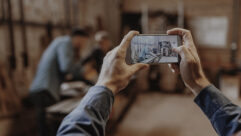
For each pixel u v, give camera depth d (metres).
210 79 5.04
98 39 3.40
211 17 4.99
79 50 3.74
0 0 2.29
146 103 4.35
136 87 4.76
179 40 0.66
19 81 2.62
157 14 5.24
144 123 3.31
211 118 0.49
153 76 5.25
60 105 2.17
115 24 5.45
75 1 3.91
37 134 2.87
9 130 2.44
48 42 3.13
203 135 2.88
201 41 5.15
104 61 0.51
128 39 0.51
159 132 2.99
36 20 2.91
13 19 2.50
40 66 2.49
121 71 0.48
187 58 0.52
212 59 5.12
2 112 2.36
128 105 4.10
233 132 0.44
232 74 4.52
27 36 2.74
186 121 3.37
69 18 3.75
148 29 5.29
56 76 2.49
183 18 5.14
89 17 4.52
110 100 0.45
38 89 2.38
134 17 5.39
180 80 5.11
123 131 3.02
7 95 2.41
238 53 4.92
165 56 0.67
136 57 0.67
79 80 2.73
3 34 2.36
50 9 3.21
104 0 5.26
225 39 4.96
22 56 2.64
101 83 0.47
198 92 0.51
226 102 0.49
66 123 0.41
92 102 0.43
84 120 0.40
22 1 2.61
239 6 4.76
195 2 5.02
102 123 0.42
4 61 2.39
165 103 4.34
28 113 2.74
